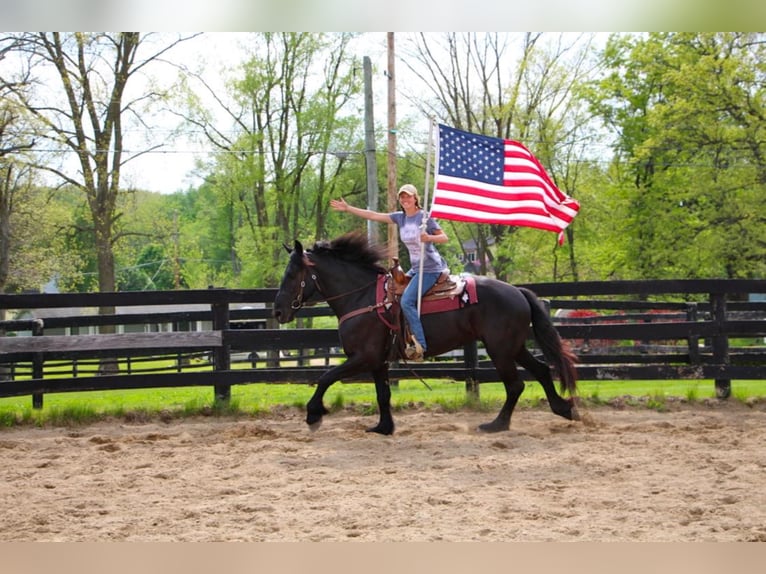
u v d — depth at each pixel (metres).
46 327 12.81
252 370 10.72
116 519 5.50
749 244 26.36
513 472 6.88
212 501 5.99
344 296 8.82
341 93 30.78
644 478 6.57
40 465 7.45
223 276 41.56
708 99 26.59
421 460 7.48
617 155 31.42
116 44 25.83
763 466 6.97
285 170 30.77
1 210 26.88
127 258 40.75
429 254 8.59
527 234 31.11
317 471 7.01
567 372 8.76
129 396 14.68
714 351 11.09
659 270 28.69
